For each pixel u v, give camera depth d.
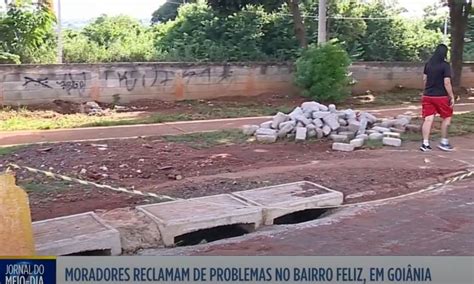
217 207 6.46
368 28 27.02
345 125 11.54
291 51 22.08
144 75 17.78
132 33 25.31
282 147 10.72
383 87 22.27
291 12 22.22
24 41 18.08
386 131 11.45
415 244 5.73
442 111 10.41
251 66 19.61
